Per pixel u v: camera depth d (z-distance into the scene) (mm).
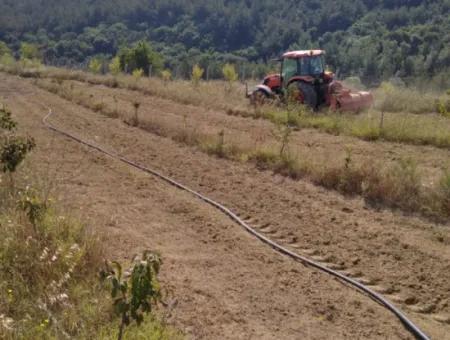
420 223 8141
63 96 21766
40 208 6328
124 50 44188
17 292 5258
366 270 6781
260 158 11352
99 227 7277
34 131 14070
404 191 9008
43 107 18672
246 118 16719
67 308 5109
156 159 11711
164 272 6312
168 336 4898
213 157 11867
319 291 6191
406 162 10086
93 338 4746
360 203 8977
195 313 5496
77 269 5770
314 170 10227
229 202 9109
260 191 9625
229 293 5992
